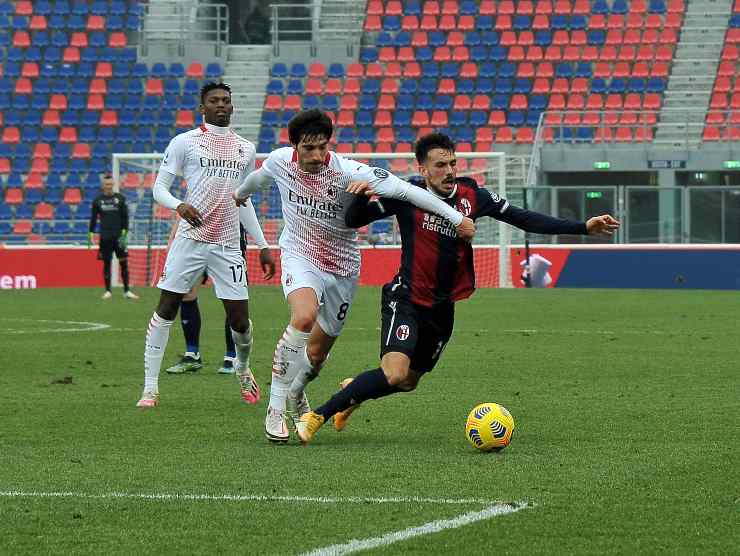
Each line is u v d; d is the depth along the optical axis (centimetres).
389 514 1984
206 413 3266
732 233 10738
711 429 2919
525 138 13600
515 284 10844
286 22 16025
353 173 2773
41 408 3350
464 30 14888
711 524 1914
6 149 13838
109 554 1750
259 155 11481
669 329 6084
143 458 2534
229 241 3472
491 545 1786
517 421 3059
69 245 11106
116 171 10462
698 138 12975
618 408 3300
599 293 9488
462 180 2775
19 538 1842
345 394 2702
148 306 8038
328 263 2836
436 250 2684
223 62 14762
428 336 2752
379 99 14200
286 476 2317
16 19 15138
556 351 4975
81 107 14338
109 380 4066
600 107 13862
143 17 15238
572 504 2058
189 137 3494
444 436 2838
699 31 14338
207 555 1741
